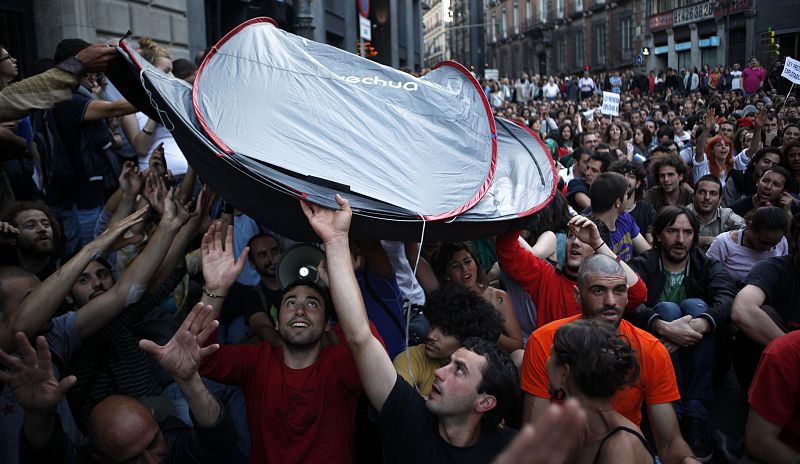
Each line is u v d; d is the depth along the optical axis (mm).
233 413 3906
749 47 37438
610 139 11852
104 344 3482
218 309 3248
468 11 84875
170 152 5656
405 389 2914
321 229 2977
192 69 5918
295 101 3463
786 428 3107
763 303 4359
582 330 2637
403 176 3350
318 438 3246
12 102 3285
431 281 4484
